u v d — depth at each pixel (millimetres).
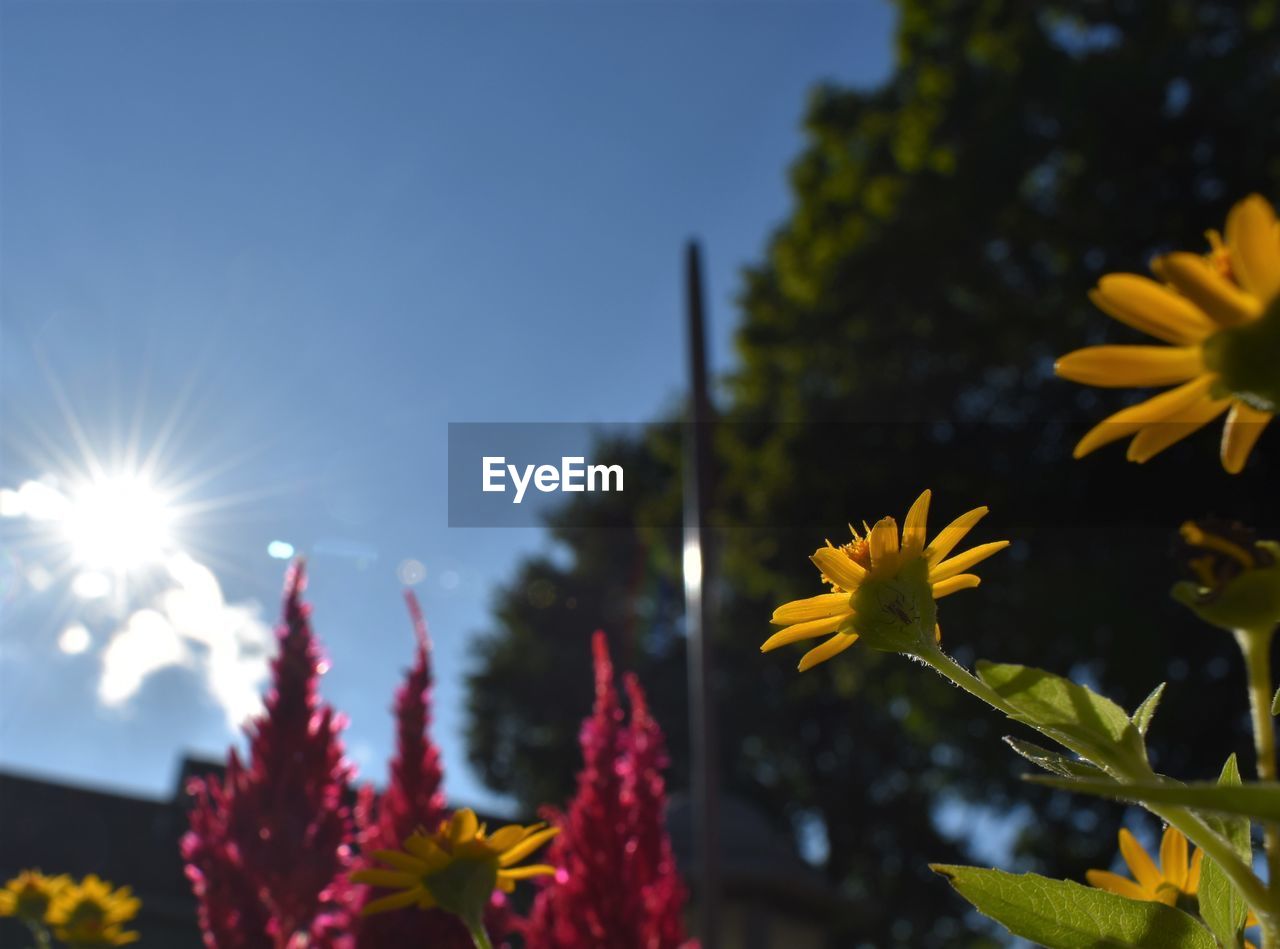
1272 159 14578
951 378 16562
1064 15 18125
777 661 26188
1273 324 490
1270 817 450
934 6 19109
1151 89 15133
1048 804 17078
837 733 27469
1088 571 13891
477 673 29281
